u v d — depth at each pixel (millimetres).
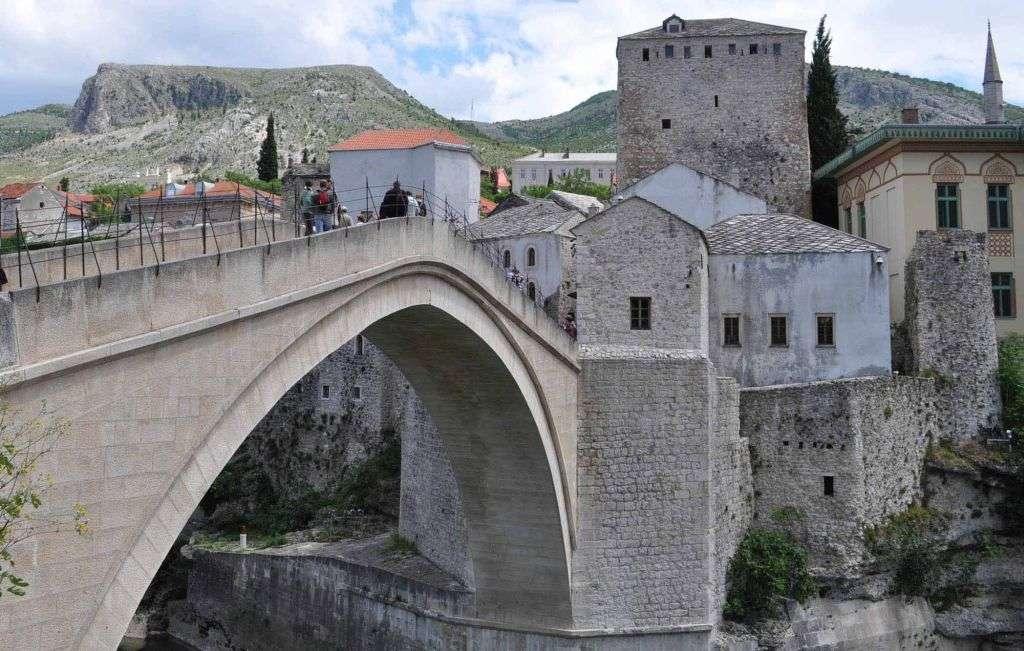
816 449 46312
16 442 16250
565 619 39812
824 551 45562
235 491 71875
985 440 49625
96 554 17938
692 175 60000
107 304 18188
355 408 69000
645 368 40406
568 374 39469
